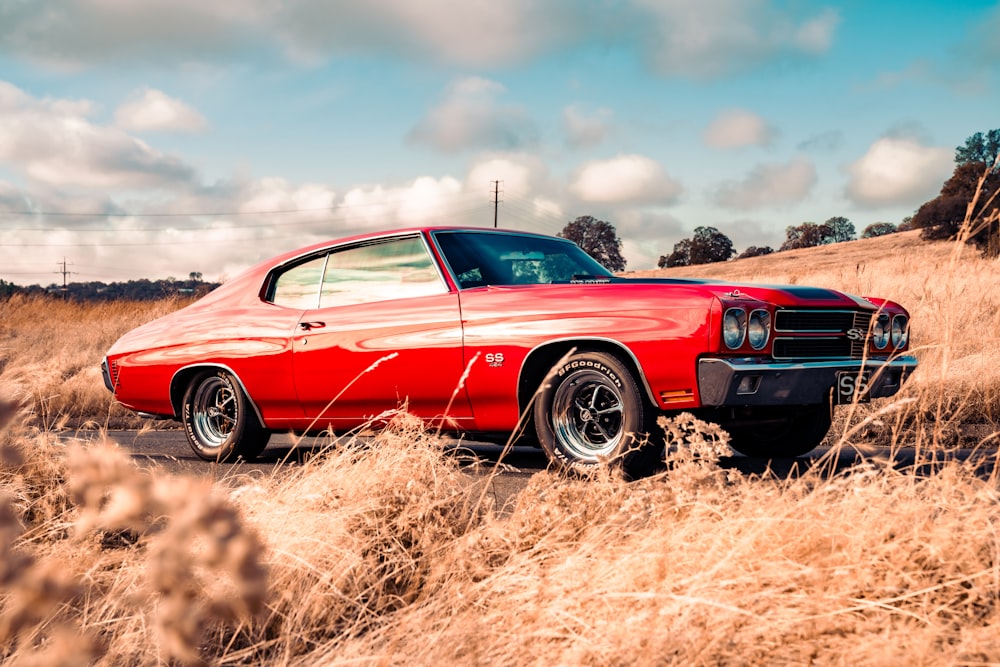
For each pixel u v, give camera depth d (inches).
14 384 193.3
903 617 72.6
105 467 28.6
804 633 70.8
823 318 166.4
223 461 210.8
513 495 149.9
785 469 175.2
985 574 78.2
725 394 148.9
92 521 28.5
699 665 68.1
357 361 185.3
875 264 647.1
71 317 705.0
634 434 151.9
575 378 162.2
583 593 80.4
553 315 162.7
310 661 77.4
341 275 199.5
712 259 3693.4
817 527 87.4
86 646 32.3
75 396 351.3
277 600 87.5
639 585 82.9
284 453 225.8
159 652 76.7
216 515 27.9
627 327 155.2
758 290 160.9
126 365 228.4
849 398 167.2
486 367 168.7
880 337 177.2
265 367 200.8
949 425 207.2
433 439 132.1
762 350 153.9
